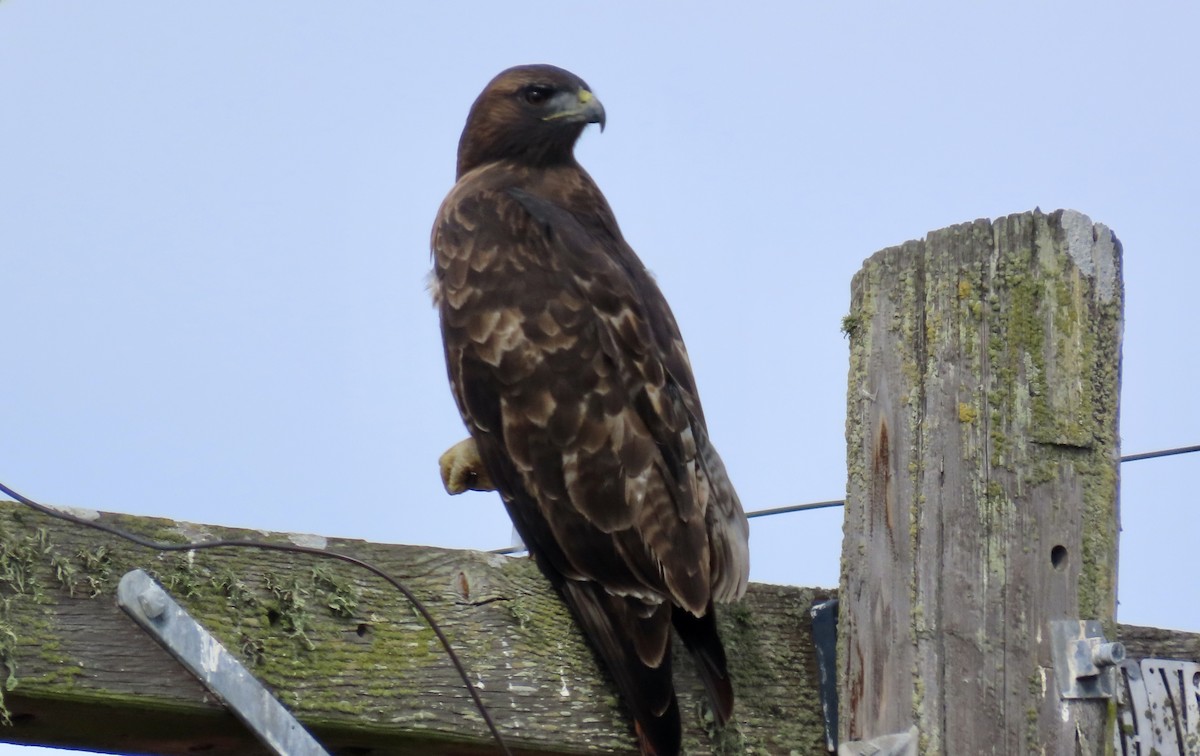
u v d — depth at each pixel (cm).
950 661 664
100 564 593
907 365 695
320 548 639
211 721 606
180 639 583
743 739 698
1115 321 693
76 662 577
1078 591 666
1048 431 676
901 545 682
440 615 656
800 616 732
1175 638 757
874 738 674
